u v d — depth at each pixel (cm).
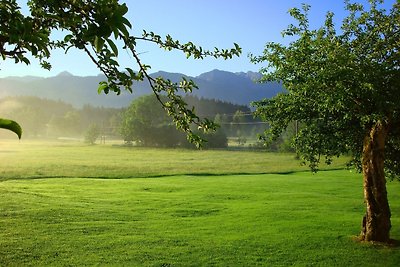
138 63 386
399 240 1867
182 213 2622
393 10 1667
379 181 1819
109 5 260
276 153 9450
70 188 3803
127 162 7331
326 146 1783
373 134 1750
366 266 1538
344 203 3005
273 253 1708
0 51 271
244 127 17725
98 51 265
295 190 3803
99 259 1611
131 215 2523
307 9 1745
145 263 1573
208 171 5825
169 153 10019
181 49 443
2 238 1873
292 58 1644
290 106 1695
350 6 1755
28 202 2802
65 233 2005
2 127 228
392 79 1516
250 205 2928
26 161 7081
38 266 1518
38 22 310
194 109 449
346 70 1452
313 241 1875
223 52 460
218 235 2019
